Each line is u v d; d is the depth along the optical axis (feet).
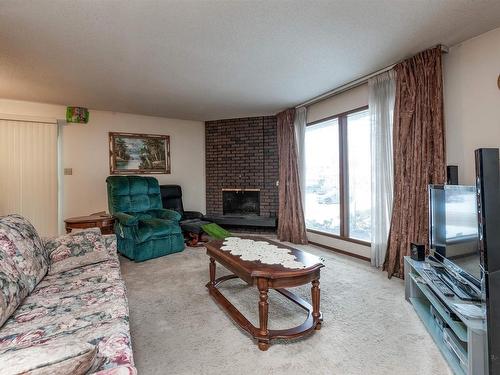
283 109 15.65
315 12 6.64
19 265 5.31
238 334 6.25
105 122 15.61
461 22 7.13
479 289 5.35
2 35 7.45
